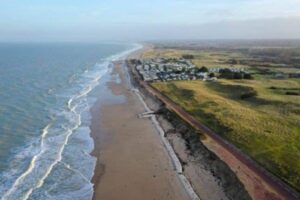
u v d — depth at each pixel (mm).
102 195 35625
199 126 54781
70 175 39812
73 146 49156
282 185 34406
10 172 39594
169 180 38781
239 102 72500
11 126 56062
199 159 43125
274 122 55406
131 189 36906
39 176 39125
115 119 64125
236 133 49656
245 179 35531
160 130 56844
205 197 34719
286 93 79375
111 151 47688
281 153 42094
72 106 73375
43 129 55875
